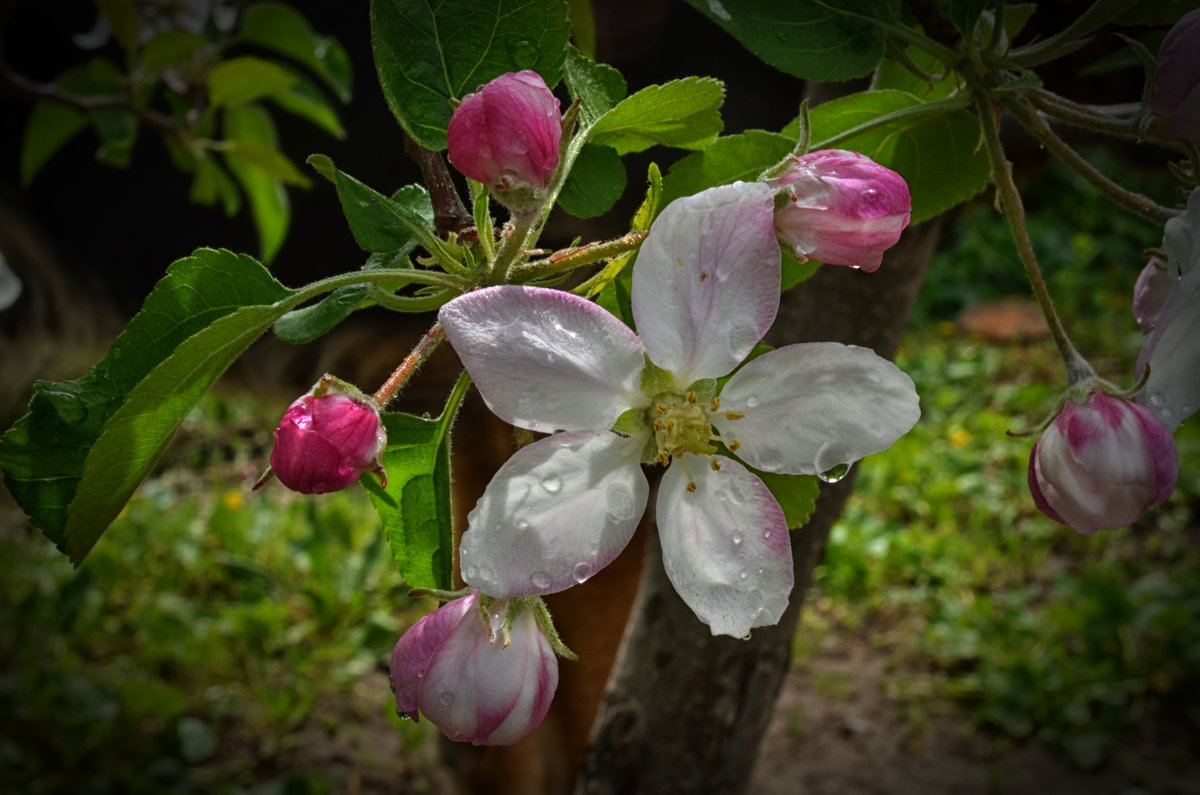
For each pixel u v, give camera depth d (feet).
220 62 0.84
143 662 1.86
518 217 0.31
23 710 1.62
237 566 1.85
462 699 0.33
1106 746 1.72
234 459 2.80
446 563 0.35
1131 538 2.35
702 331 0.32
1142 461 0.34
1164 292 0.40
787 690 1.92
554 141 0.31
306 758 1.71
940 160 0.45
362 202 0.34
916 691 1.91
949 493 2.45
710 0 0.41
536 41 0.35
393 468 0.35
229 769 1.68
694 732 0.71
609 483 0.33
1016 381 3.25
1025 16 0.47
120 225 0.95
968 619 2.03
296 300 0.32
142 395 0.31
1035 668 1.81
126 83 0.84
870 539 2.25
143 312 0.33
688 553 0.33
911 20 0.43
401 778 1.67
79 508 0.33
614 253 0.33
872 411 0.33
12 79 0.80
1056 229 4.21
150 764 1.61
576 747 0.93
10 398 1.19
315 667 1.91
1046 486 0.36
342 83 0.79
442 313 0.30
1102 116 0.38
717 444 0.35
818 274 0.67
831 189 0.32
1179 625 1.85
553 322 0.31
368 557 2.06
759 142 0.40
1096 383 0.35
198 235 0.95
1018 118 0.39
